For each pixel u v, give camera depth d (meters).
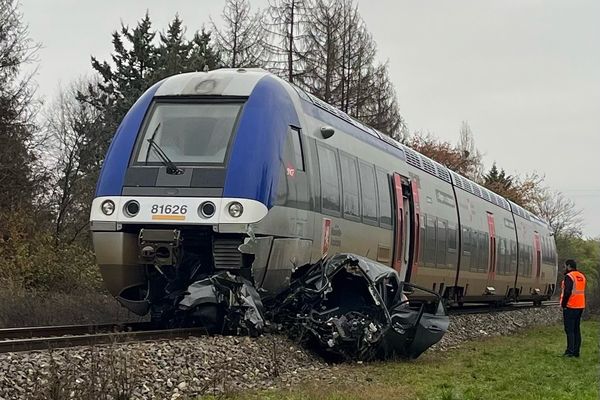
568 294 16.17
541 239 36.62
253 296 11.66
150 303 12.50
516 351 16.66
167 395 8.23
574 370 13.66
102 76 40.25
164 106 12.82
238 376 9.65
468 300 25.58
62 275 21.80
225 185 11.63
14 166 25.47
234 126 12.27
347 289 13.05
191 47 38.31
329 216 13.89
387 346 12.92
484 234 26.14
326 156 14.12
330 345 12.09
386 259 17.06
